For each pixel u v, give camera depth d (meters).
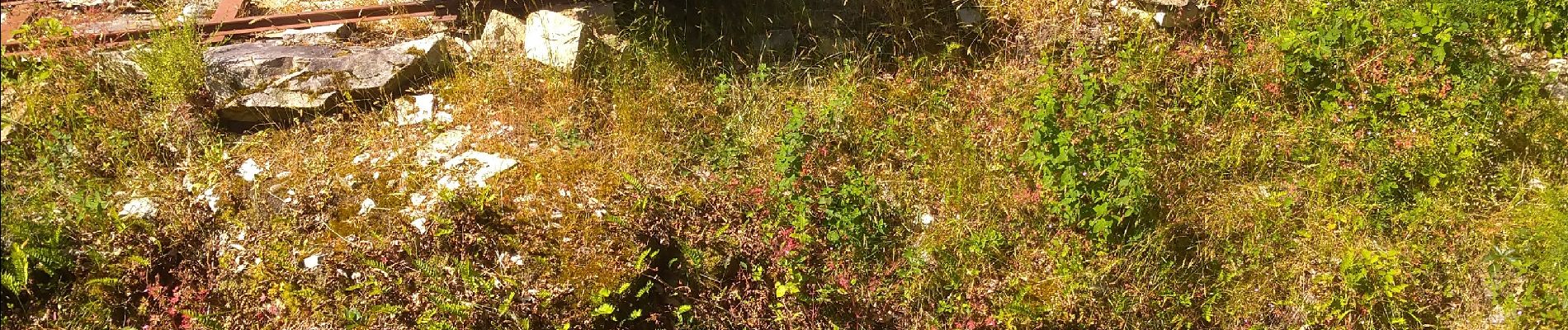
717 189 4.07
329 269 3.53
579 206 3.77
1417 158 4.19
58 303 3.52
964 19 5.17
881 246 4.06
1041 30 5.00
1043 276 3.92
